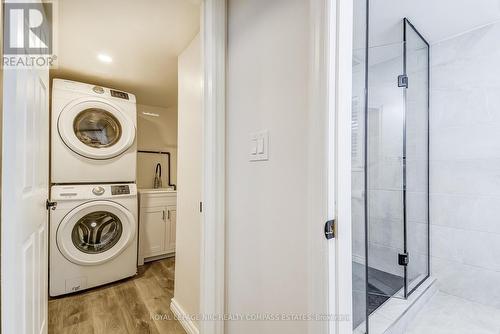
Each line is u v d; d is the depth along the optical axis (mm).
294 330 871
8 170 735
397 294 1691
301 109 855
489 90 1794
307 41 835
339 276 755
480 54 1821
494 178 1782
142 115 3361
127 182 2490
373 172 1594
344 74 774
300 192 855
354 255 1245
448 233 1967
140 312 1843
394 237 1719
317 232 754
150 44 1810
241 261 1138
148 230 2791
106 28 1599
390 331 1428
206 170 1199
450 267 1954
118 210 2326
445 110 1977
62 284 2043
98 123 2379
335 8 757
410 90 1873
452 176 1951
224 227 1227
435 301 1855
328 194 740
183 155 1824
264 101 1014
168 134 3572
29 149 922
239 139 1155
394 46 1727
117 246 2320
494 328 1549
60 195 2055
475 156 1854
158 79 2484
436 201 2021
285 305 908
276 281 948
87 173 2240
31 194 977
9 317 739
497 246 1771
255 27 1064
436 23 1760
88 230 2277
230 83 1222
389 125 1710
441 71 1987
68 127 2123
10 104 738
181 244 1810
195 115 1656
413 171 1931
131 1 1347
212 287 1182
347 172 784
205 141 1204
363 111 1228
